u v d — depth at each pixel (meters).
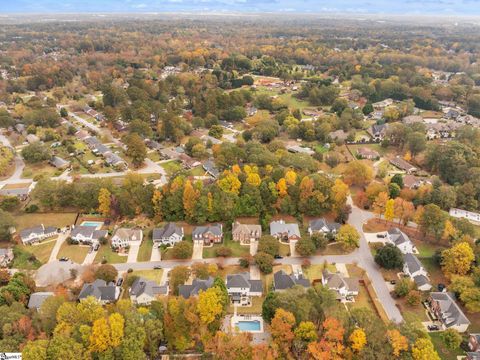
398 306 118.06
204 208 153.25
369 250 143.88
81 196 164.88
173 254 138.00
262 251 135.88
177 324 100.19
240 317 112.81
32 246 145.62
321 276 129.88
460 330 108.88
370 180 187.25
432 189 168.75
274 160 193.38
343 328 94.12
